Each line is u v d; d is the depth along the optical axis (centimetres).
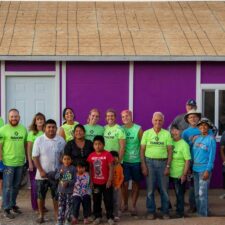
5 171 903
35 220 893
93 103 1177
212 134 925
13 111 905
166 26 1364
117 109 1180
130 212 951
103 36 1271
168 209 916
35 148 865
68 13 1464
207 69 1180
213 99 1188
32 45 1196
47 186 871
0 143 902
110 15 1450
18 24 1355
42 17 1420
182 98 1181
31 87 1177
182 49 1191
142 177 1069
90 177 867
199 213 909
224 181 1001
